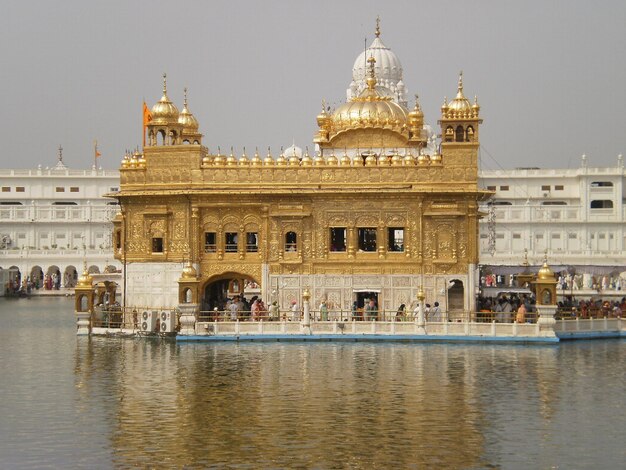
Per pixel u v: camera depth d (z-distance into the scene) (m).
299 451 33.94
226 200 65.44
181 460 32.97
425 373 48.53
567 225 141.88
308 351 56.09
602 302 72.62
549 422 38.03
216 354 55.09
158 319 63.09
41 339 65.06
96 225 148.00
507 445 34.75
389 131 71.31
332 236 66.38
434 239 64.56
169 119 67.25
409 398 42.44
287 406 40.88
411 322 59.84
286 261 65.19
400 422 38.00
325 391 43.97
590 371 49.03
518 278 72.69
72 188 159.75
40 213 148.00
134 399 42.56
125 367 50.94
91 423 38.22
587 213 142.50
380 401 41.78
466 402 41.56
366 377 47.41
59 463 32.75
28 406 41.34
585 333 61.72
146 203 66.44
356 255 64.94
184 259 65.56
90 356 55.09
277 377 47.53
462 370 49.38
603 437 35.78
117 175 160.12
